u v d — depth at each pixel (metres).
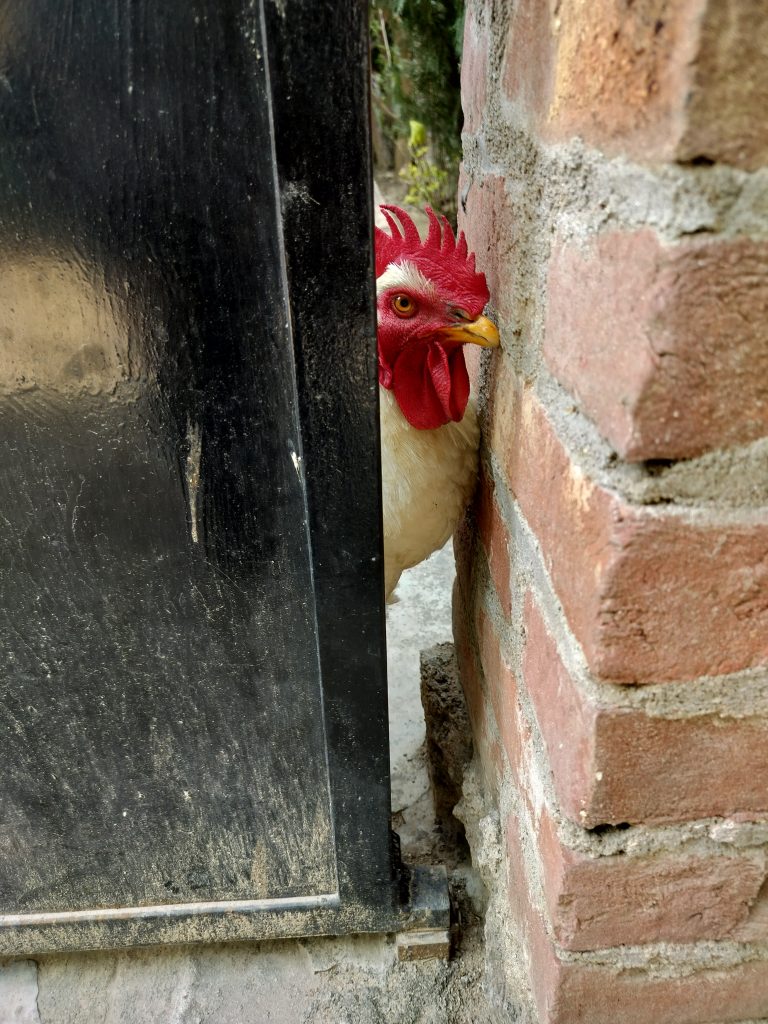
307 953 0.99
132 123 0.50
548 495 0.57
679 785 0.56
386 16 2.27
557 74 0.50
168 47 0.48
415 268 0.72
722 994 0.71
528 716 0.70
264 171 0.52
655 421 0.41
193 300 0.56
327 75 0.47
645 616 0.48
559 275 0.52
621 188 0.41
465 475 0.84
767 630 0.49
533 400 0.61
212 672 0.76
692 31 0.33
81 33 0.48
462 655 1.07
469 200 0.89
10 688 0.77
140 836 0.89
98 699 0.78
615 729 0.52
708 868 0.61
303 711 0.79
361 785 0.83
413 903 0.93
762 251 0.37
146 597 0.71
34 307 0.56
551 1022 0.73
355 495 0.64
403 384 0.77
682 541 0.45
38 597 0.71
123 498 0.65
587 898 0.63
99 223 0.54
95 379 0.60
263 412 0.61
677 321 0.38
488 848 0.90
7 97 0.49
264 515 0.67
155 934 0.96
